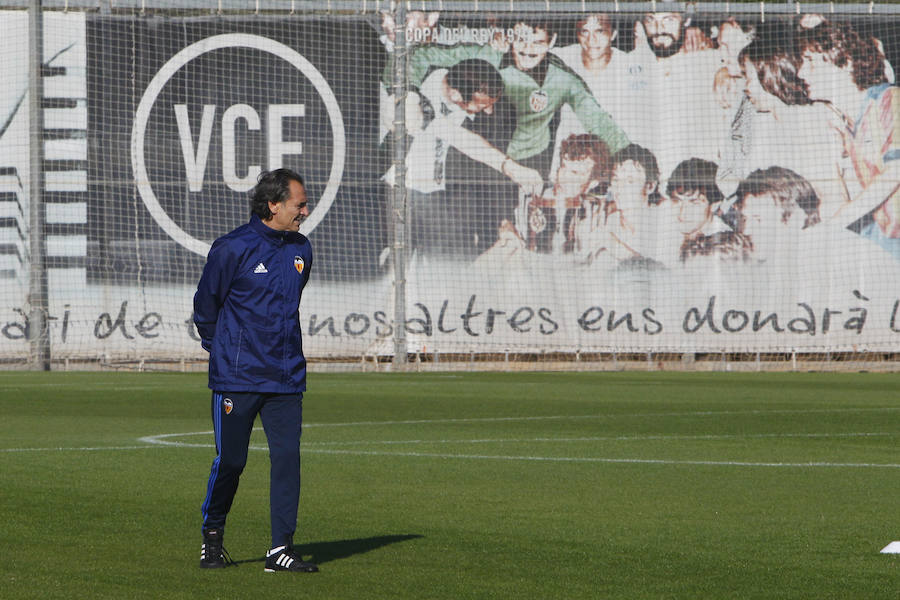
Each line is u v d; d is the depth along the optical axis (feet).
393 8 166.71
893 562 35.17
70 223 162.91
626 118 167.63
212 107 165.99
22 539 38.68
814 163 167.63
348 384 131.44
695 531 40.55
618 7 167.53
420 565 34.60
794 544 38.17
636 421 86.43
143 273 164.14
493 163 166.61
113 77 164.04
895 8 166.61
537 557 35.86
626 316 167.63
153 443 69.82
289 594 30.60
